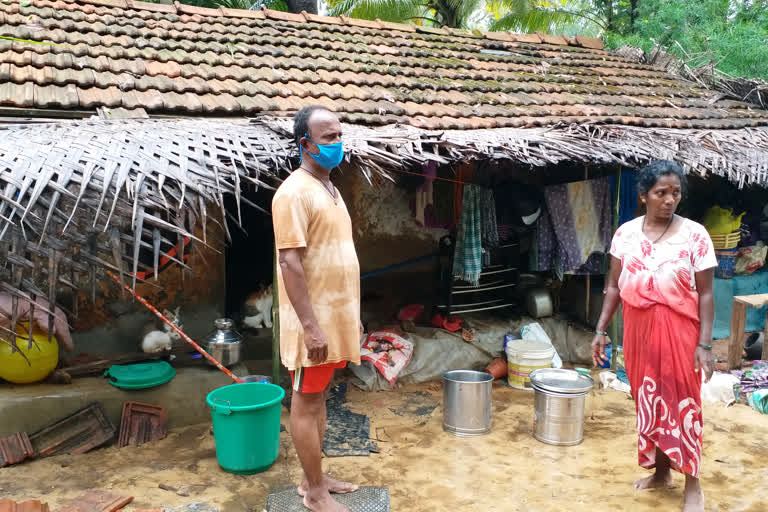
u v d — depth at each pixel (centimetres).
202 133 393
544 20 1310
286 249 257
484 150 454
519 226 590
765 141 629
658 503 333
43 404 391
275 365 462
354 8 1288
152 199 328
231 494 340
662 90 760
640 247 315
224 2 1145
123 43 563
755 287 674
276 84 553
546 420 415
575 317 652
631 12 1300
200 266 490
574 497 342
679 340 304
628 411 479
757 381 498
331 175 575
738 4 1159
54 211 312
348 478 365
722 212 653
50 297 316
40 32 535
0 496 333
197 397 439
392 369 522
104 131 375
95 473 363
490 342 579
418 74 652
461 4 1323
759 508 329
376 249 604
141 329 473
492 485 357
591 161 498
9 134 358
